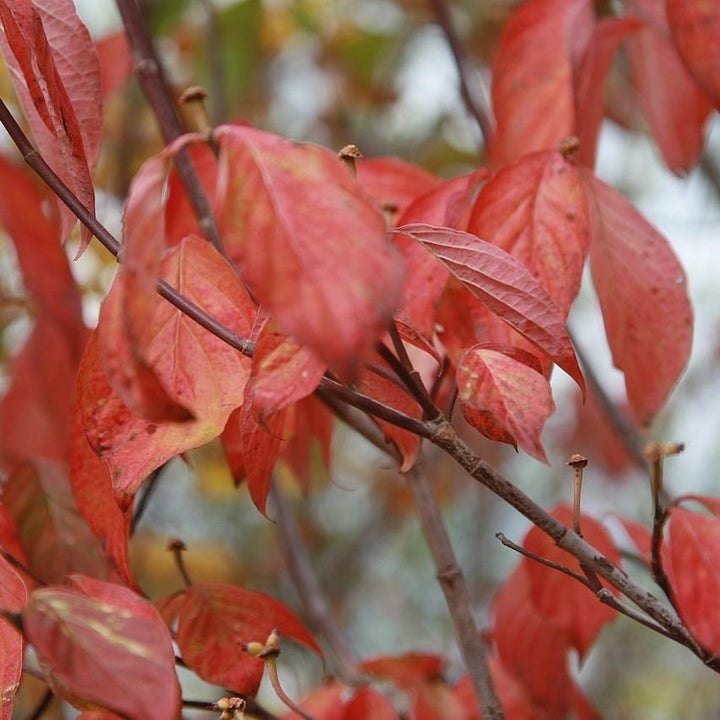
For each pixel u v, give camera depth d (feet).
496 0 6.50
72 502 3.63
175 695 2.99
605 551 3.69
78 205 3.23
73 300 4.12
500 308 3.19
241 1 5.82
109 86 4.17
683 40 3.67
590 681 8.00
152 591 6.48
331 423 3.74
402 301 3.42
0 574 3.19
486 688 3.63
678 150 4.04
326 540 7.72
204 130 3.42
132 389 2.99
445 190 3.53
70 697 3.20
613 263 3.56
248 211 2.97
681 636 3.28
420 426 3.19
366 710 3.75
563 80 3.77
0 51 3.41
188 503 7.67
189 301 3.19
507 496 3.22
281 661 6.07
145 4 4.64
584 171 3.56
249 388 3.21
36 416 4.16
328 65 6.93
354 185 2.97
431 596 8.52
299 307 2.93
